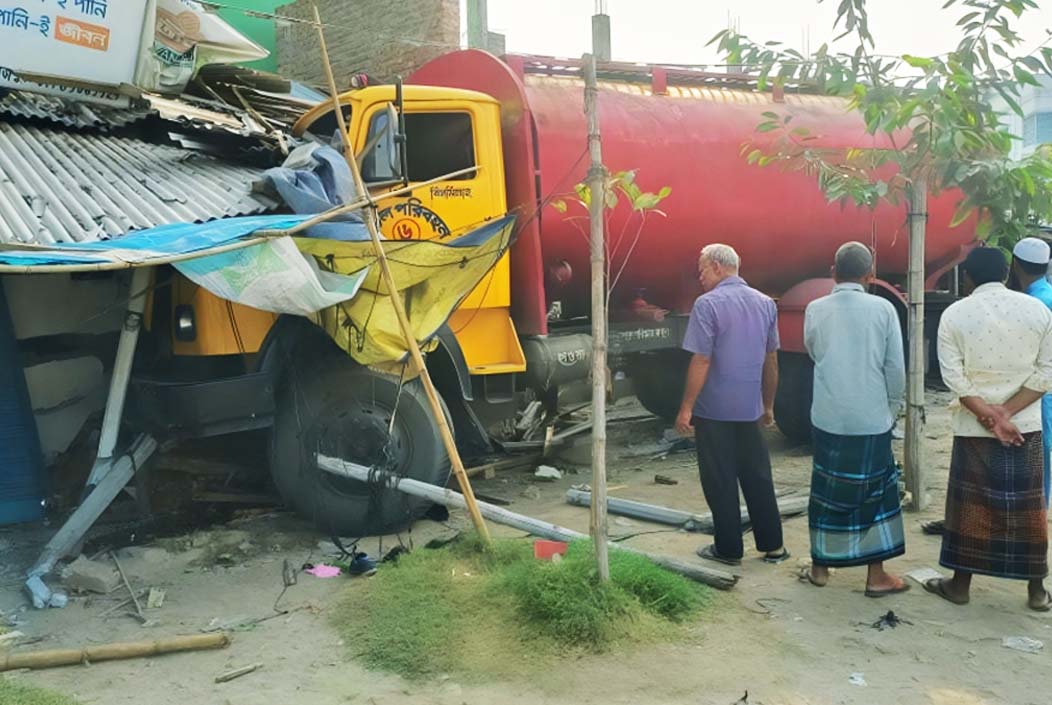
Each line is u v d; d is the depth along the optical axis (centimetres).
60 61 633
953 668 362
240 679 364
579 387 701
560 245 661
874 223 789
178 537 542
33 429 583
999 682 350
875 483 433
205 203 521
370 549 527
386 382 545
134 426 538
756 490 482
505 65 645
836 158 666
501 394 625
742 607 424
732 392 469
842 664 367
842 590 445
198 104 721
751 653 376
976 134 520
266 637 404
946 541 426
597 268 397
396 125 560
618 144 676
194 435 516
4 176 509
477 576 451
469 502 480
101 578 463
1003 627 400
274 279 443
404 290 505
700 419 480
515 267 644
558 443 705
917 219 572
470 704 339
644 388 884
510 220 519
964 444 418
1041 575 411
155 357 560
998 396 404
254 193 536
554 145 652
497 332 630
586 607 386
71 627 420
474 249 511
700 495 645
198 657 385
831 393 434
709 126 725
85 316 621
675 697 341
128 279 566
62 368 621
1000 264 417
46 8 620
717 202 720
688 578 450
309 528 567
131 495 607
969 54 524
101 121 640
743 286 478
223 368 536
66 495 605
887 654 375
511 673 360
